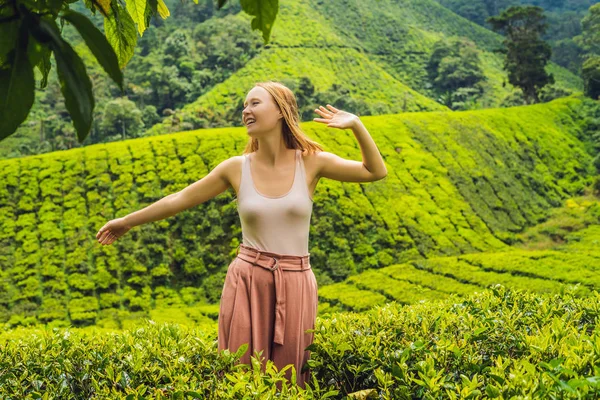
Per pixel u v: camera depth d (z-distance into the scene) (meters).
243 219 3.88
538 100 68.94
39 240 31.72
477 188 41.38
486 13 133.50
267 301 3.78
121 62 2.09
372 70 96.25
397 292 24.62
